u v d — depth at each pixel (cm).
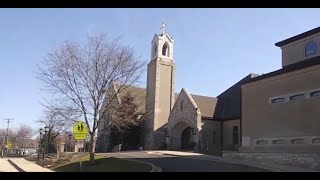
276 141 2725
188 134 4850
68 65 2842
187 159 2972
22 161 4488
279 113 2727
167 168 2309
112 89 2928
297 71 2612
